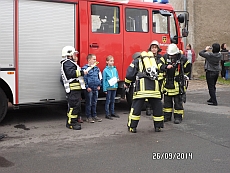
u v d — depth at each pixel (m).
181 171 4.32
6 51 6.46
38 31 6.77
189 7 16.02
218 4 16.34
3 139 5.86
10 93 6.79
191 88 13.17
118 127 6.79
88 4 7.37
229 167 4.47
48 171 4.33
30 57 6.72
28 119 7.59
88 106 7.20
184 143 5.60
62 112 8.48
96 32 7.50
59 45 7.05
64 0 7.05
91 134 6.21
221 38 16.55
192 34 16.11
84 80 7.03
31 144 5.55
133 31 8.06
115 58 7.80
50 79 7.00
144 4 8.26
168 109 7.26
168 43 8.67
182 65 7.02
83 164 4.59
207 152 5.11
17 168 4.44
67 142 5.68
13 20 6.50
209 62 9.36
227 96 11.23
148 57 6.24
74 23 7.23
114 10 7.80
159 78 6.77
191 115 8.00
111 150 5.21
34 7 6.71
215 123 7.11
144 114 8.16
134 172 4.29
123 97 8.19
